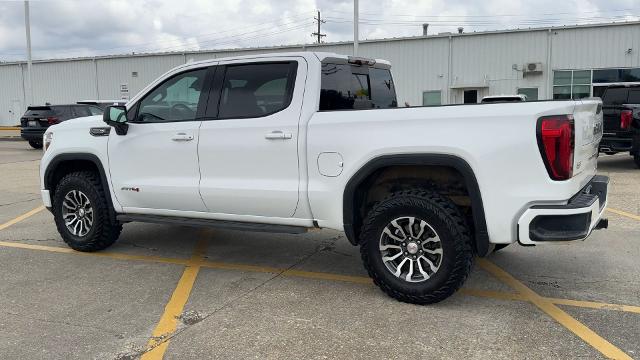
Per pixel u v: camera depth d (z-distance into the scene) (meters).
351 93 5.27
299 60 4.78
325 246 6.28
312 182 4.60
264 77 4.90
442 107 4.16
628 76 26.25
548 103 3.92
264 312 4.29
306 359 3.50
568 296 4.55
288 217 4.81
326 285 4.92
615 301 4.42
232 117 5.00
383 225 4.34
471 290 4.72
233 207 5.01
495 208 3.98
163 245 6.40
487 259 5.63
